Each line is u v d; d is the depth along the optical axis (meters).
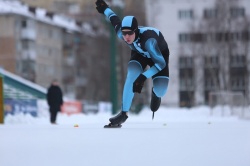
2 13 124.00
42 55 136.62
